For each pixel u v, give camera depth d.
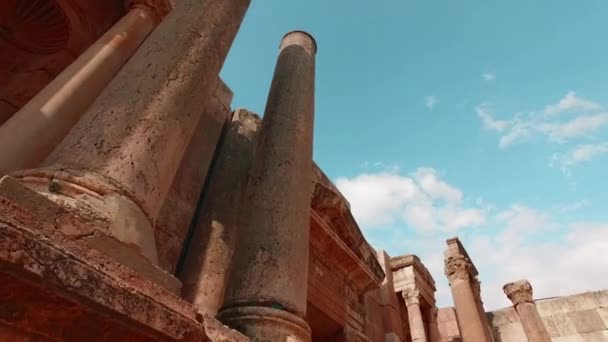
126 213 2.48
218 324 2.58
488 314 19.36
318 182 7.75
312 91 6.02
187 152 6.41
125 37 5.29
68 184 2.41
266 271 3.80
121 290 1.77
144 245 2.49
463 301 13.28
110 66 4.93
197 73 3.76
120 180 2.62
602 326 17.39
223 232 5.44
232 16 4.69
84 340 1.65
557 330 17.97
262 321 3.40
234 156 6.84
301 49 6.46
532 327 15.13
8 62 6.43
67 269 1.59
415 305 12.81
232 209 5.79
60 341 1.59
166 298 2.04
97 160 2.64
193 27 4.06
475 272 15.12
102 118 2.93
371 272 9.09
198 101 3.67
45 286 1.51
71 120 4.16
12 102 6.14
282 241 4.06
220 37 4.31
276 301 3.60
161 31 3.98
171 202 5.66
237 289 3.73
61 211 2.04
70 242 1.72
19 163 3.44
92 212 2.29
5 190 1.82
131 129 2.94
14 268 1.44
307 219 4.54
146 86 3.29
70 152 2.66
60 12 6.17
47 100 4.07
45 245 1.56
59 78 4.43
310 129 5.49
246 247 4.07
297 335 3.47
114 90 3.23
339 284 8.28
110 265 1.83
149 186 2.82
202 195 6.34
